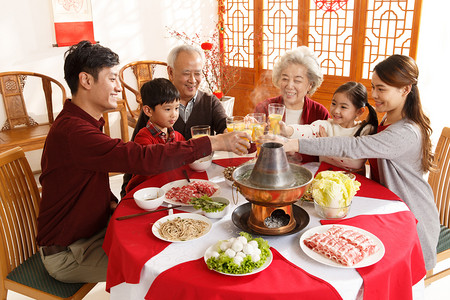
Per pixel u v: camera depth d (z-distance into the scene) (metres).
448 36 3.96
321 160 2.10
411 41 4.00
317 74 2.28
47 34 4.02
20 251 1.78
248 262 1.13
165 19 4.99
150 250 1.27
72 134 1.52
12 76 3.75
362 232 1.32
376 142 1.73
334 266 1.15
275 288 1.08
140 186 1.78
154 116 2.10
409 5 3.94
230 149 1.59
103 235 1.72
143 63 4.57
